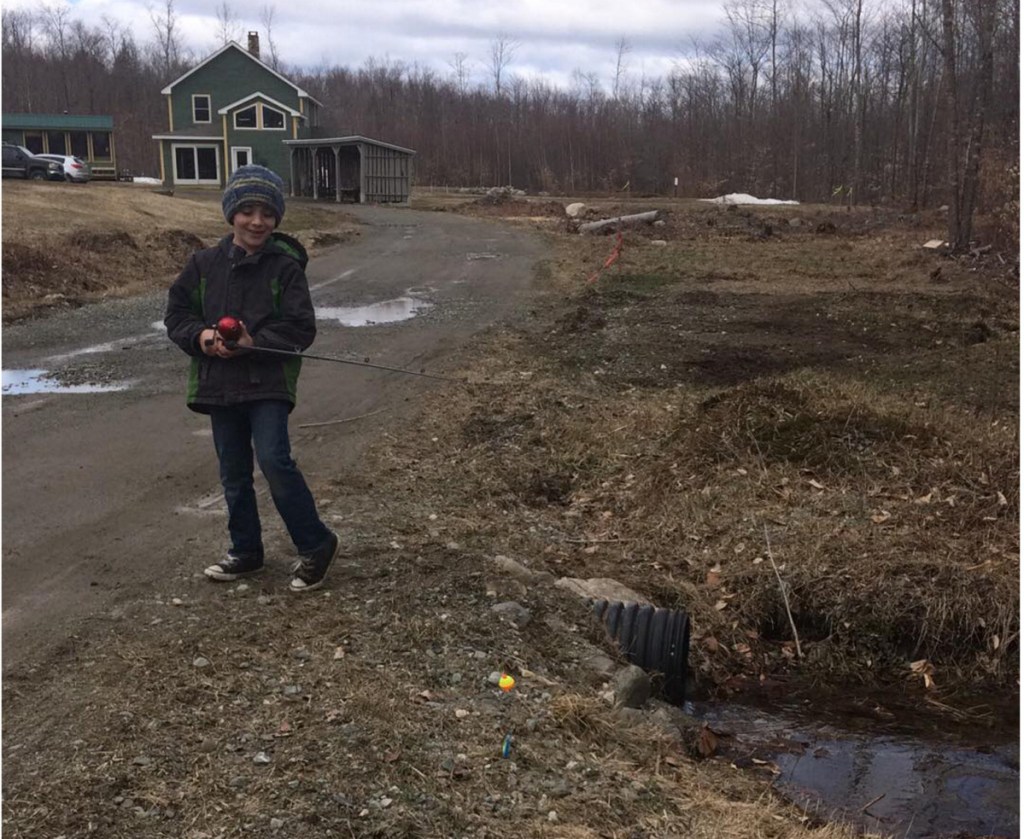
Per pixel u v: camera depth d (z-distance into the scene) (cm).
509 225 2869
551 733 306
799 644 472
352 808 252
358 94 7750
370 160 3869
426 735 291
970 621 466
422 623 367
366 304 1398
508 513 568
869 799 345
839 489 590
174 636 352
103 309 1273
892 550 511
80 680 318
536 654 362
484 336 1120
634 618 408
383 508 534
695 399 800
